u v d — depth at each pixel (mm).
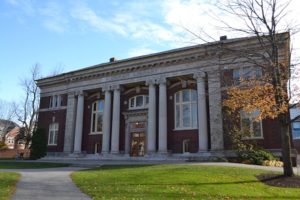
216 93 30250
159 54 35406
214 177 17219
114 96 38844
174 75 34500
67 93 44094
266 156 26172
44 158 42000
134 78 37500
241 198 13000
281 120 18375
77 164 29219
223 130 29938
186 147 33844
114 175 18328
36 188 14227
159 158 32625
